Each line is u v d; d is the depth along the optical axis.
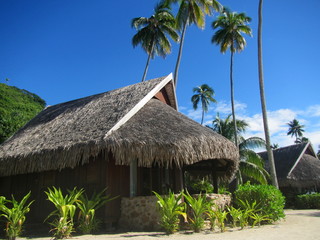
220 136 10.66
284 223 9.52
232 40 24.67
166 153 8.26
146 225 8.30
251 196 9.75
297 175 23.47
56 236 6.77
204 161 12.88
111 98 12.42
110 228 8.53
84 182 9.58
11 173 9.84
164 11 24.50
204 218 8.65
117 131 8.85
